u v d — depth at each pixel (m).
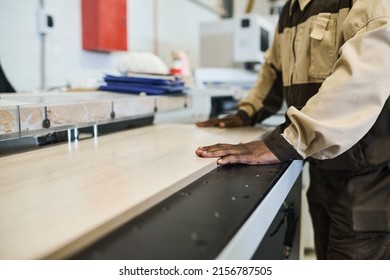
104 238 0.36
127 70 1.48
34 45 1.79
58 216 0.38
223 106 2.10
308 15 0.95
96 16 2.02
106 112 0.98
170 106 1.37
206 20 3.76
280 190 0.60
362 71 0.65
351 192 0.92
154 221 0.40
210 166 0.63
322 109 0.67
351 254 0.93
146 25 2.70
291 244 1.19
